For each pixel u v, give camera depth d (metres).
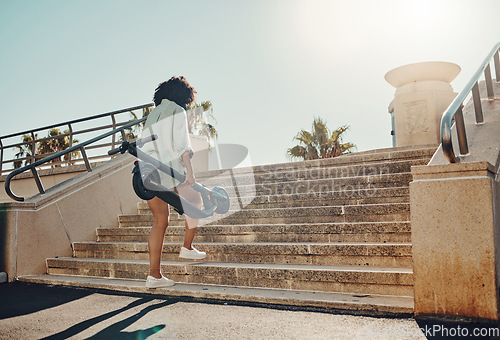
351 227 3.87
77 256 5.12
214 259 4.07
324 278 3.22
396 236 3.68
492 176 2.54
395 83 9.38
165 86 3.56
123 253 4.68
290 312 2.84
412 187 2.57
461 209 2.41
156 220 3.62
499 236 2.53
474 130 3.20
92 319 2.86
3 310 3.22
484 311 2.31
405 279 2.96
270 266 3.56
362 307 2.79
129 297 3.52
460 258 2.39
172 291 3.51
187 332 2.48
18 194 8.41
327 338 2.28
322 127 26.70
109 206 5.88
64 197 5.22
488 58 3.60
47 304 3.38
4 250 4.57
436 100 8.69
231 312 2.90
